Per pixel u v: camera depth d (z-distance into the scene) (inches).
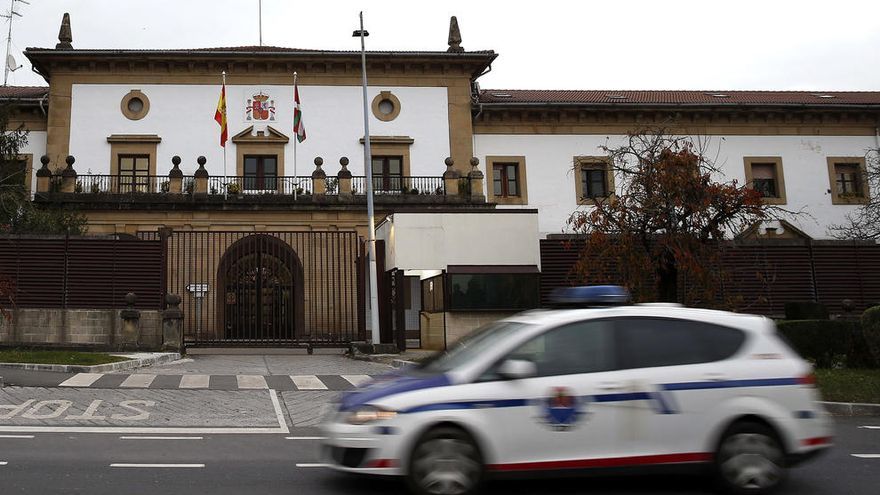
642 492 240.2
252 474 264.1
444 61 1334.9
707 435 231.6
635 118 1400.1
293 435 354.9
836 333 622.5
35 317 797.2
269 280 946.1
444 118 1341.0
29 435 339.6
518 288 840.9
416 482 217.0
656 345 237.8
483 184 1301.7
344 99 1323.8
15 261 810.8
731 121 1423.5
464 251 848.3
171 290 887.7
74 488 238.7
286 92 1315.2
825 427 242.2
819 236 1396.4
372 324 812.6
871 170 1366.9
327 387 529.7
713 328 243.9
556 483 250.8
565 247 815.1
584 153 1382.9
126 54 1266.0
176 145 1274.6
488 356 230.7
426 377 233.8
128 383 523.5
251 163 1294.3
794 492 241.8
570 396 226.4
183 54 1274.6
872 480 258.8
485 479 220.5
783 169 1417.3
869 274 947.3
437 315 856.3
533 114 1380.4
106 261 828.0
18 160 1179.3
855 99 1526.8
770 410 236.1
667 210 670.5
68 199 1119.0
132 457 293.6
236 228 1136.8
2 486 239.9
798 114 1432.1
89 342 797.9
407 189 1249.4
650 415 229.8
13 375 545.6
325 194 1170.0
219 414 411.5
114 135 1263.5
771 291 921.5
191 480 253.4
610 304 249.6
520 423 223.0
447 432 219.3
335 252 1140.5
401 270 836.6
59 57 1258.6
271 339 912.9
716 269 702.5
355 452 222.4
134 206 1122.7
